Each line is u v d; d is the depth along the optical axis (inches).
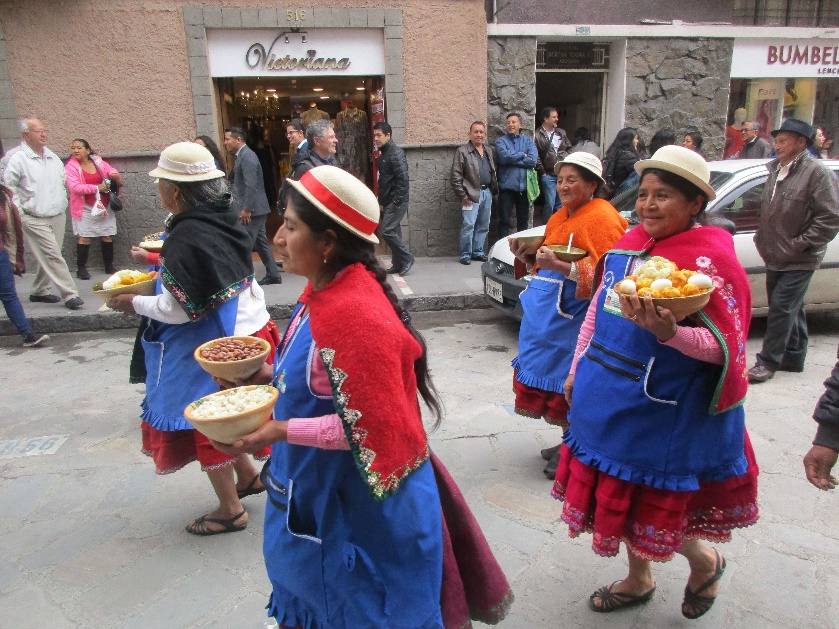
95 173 312.0
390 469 58.8
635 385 82.1
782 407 176.9
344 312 58.9
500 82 360.8
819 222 179.0
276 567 68.8
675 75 387.2
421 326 265.4
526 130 368.8
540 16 366.6
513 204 357.4
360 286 61.9
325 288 62.9
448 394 191.2
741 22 398.3
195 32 318.3
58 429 172.4
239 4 318.0
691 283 71.9
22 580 112.3
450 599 68.5
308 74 335.9
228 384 85.9
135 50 316.5
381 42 337.7
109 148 325.4
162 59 319.6
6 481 146.1
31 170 259.4
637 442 82.5
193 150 107.7
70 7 307.0
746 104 420.2
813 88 424.8
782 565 112.4
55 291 299.1
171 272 104.6
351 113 378.9
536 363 132.3
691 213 83.2
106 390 200.2
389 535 63.5
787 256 185.2
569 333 128.0
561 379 129.7
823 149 365.4
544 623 100.0
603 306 89.1
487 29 350.3
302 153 274.7
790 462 147.4
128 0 310.5
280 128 445.1
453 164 336.5
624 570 112.5
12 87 311.9
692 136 311.6
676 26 378.0
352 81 382.3
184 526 128.3
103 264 343.3
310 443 61.3
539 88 441.1
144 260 130.6
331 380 58.3
